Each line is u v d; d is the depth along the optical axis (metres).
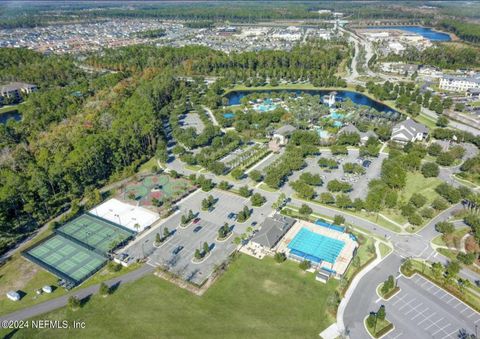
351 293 162.62
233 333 145.12
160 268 178.50
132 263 183.88
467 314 152.12
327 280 169.75
